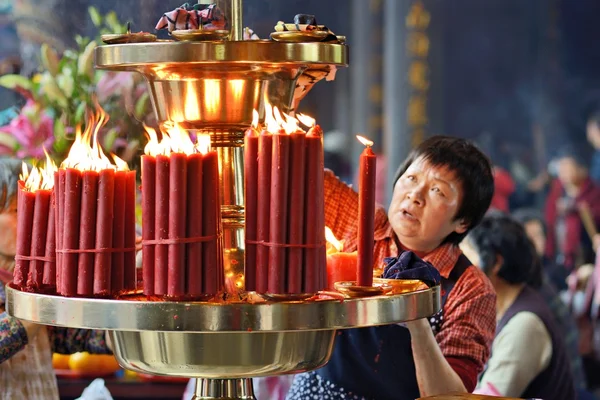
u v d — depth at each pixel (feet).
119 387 15.89
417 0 45.52
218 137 8.02
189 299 7.16
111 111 12.19
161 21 7.60
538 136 62.39
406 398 10.70
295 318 7.04
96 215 7.33
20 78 12.33
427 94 45.80
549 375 14.42
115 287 7.36
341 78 65.16
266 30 44.73
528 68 64.18
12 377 11.18
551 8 63.67
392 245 10.93
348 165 47.52
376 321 7.34
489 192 10.76
